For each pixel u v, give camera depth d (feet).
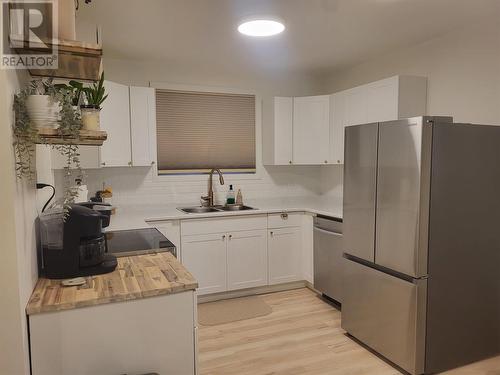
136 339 4.75
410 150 7.52
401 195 7.75
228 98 13.87
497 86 8.92
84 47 4.36
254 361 8.45
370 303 8.76
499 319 8.61
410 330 7.70
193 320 5.02
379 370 8.07
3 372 4.00
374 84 11.08
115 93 10.86
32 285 4.76
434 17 8.86
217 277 11.90
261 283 12.51
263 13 8.45
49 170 7.02
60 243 5.30
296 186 15.14
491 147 8.11
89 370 4.56
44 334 4.35
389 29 9.65
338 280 11.06
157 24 9.05
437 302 7.77
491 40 8.98
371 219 8.57
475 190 7.98
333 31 9.75
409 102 10.46
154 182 12.98
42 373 4.37
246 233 12.19
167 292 4.84
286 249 12.82
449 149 7.60
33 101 4.24
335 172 14.66
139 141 11.66
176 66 13.00
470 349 8.28
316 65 13.39
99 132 4.82
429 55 10.62
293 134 13.80
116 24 9.04
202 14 8.43
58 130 4.46
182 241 11.36
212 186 13.75
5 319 3.96
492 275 8.40
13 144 4.01
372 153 8.48
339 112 12.69
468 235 7.99
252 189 14.46
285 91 14.67
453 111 10.00
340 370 8.09
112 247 6.99
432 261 7.63
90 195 12.06
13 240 3.91
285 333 9.80
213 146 13.75
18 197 4.08
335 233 11.14
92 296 4.57
